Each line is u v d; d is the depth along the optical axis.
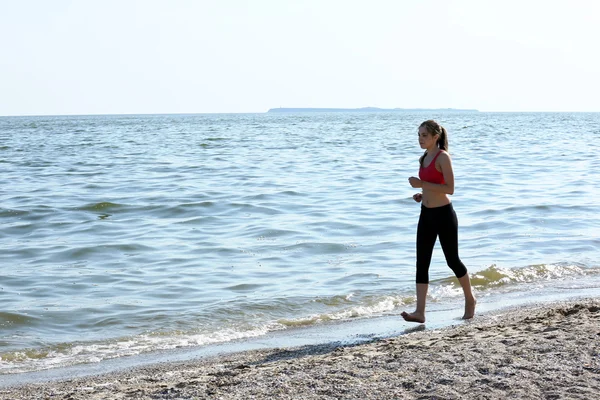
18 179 26.86
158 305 9.91
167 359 7.52
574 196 20.44
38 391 6.43
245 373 6.14
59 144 52.91
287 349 7.50
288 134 72.44
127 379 6.53
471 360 5.86
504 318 8.40
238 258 13.00
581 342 6.18
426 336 7.46
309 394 5.30
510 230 15.27
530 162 33.44
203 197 21.16
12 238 15.24
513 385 5.18
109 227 16.47
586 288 10.40
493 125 106.31
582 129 84.69
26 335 8.60
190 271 12.03
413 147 47.41
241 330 8.67
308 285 10.91
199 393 5.51
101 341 8.34
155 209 19.02
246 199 20.66
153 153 41.69
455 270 8.30
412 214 17.72
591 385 5.12
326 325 8.75
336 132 78.12
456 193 21.47
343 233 15.33
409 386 5.33
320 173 28.75
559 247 13.44
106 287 11.01
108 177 27.52
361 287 10.68
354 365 6.02
